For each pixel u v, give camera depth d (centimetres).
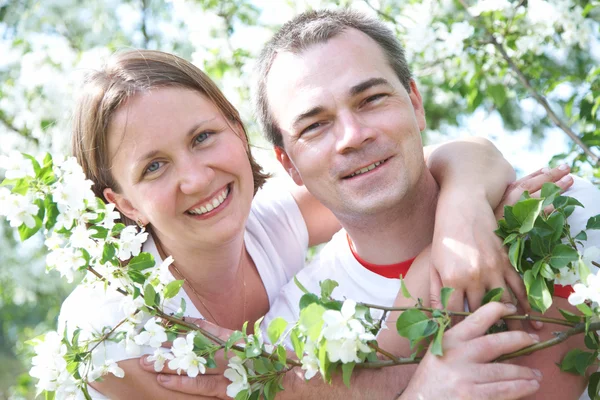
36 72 416
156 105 188
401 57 199
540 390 164
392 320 182
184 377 188
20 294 566
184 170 187
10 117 450
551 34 285
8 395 686
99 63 203
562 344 167
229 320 224
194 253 203
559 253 152
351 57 186
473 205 176
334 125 186
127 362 189
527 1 287
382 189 184
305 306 157
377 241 200
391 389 173
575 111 326
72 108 208
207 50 362
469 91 305
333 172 186
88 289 182
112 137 191
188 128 188
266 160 343
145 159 188
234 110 212
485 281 164
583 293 142
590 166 260
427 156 221
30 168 167
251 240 235
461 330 156
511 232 161
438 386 154
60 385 172
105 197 203
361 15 197
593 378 160
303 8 358
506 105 461
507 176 196
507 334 155
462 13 308
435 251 171
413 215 196
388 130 183
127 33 474
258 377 168
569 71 360
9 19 479
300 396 179
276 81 194
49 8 461
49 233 182
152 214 192
